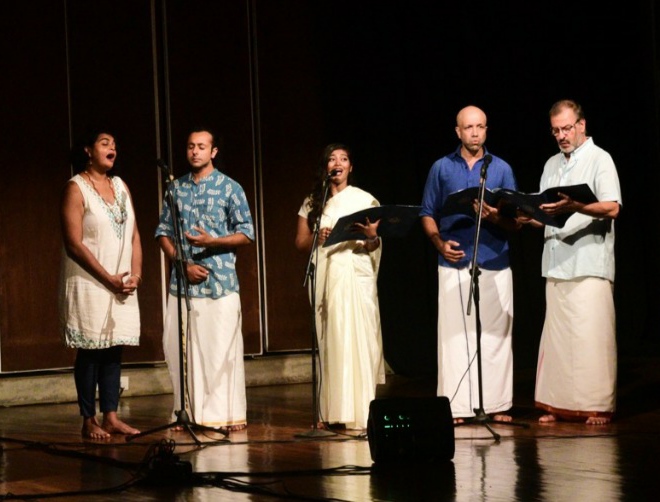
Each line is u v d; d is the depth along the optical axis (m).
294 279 10.54
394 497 4.36
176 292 7.02
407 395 8.99
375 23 10.97
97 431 6.55
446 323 6.96
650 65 11.55
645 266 11.95
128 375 9.56
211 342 6.92
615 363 6.64
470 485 4.58
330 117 10.73
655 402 7.72
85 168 6.68
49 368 9.27
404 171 11.08
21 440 6.39
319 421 6.96
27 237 9.24
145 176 9.77
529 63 11.56
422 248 11.16
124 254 6.66
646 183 11.80
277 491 4.53
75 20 9.48
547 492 4.38
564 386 6.66
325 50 10.73
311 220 6.94
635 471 4.82
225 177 7.11
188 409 6.92
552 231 6.76
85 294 6.49
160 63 9.90
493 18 11.42
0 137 9.16
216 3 10.18
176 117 9.92
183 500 4.39
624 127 11.85
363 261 6.88
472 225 6.91
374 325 6.89
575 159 6.69
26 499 4.50
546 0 11.59
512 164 11.48
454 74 11.29
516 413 7.31
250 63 10.34
